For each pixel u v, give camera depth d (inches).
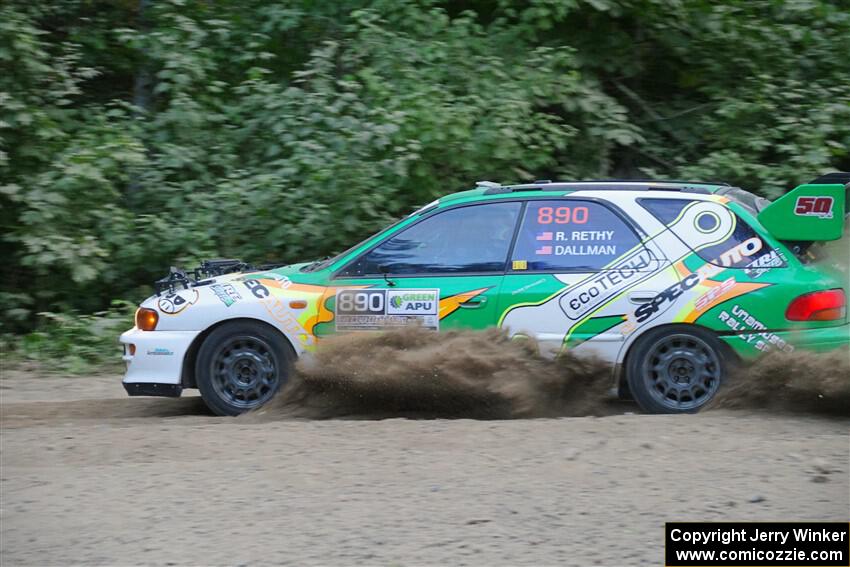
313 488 554.3
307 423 701.9
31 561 468.1
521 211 748.6
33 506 538.0
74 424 756.0
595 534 484.1
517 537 481.7
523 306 730.8
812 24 1326.3
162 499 543.2
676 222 731.4
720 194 741.9
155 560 464.1
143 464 607.2
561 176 1262.3
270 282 768.3
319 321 748.6
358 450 621.6
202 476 579.2
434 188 1182.9
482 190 770.2
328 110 1174.3
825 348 698.8
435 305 739.4
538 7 1248.2
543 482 555.8
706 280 716.0
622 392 735.7
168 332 762.2
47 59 1231.5
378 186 1155.9
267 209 1143.6
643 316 718.5
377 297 745.6
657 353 723.4
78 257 1103.0
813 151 1186.0
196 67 1247.5
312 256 1155.3
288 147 1201.4
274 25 1330.0
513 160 1198.9
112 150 1152.8
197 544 481.1
